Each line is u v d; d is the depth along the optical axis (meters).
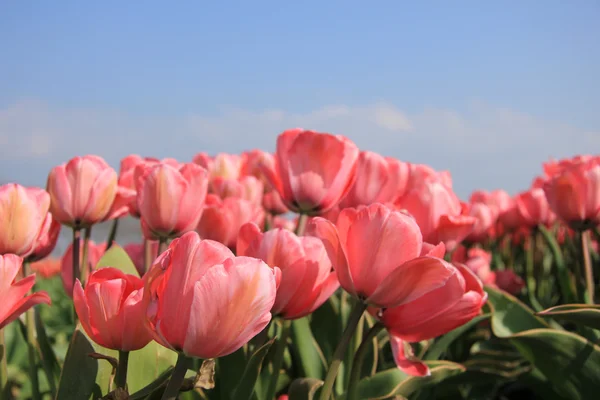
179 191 0.88
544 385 1.08
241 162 1.41
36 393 0.88
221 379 0.88
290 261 0.75
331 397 0.89
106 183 0.92
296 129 0.92
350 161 0.92
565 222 1.13
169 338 0.64
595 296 1.60
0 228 0.80
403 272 0.71
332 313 1.07
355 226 0.73
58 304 2.21
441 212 0.92
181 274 0.63
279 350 0.87
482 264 1.35
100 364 0.79
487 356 1.22
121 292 0.69
